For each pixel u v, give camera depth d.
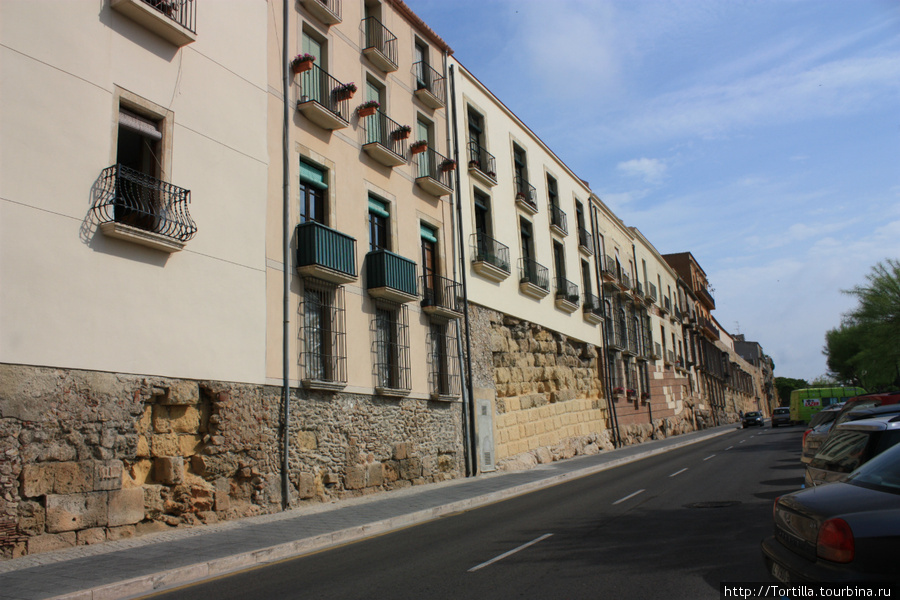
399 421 16.16
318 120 14.70
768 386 120.56
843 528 4.16
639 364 38.12
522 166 26.33
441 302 18.86
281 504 12.23
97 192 9.76
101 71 10.09
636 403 35.97
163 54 11.20
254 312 12.38
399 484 15.71
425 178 18.55
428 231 19.23
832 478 7.38
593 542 8.08
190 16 11.81
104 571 7.33
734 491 12.17
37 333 8.72
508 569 6.84
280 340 12.91
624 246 39.38
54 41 9.46
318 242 13.77
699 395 54.53
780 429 40.84
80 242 9.43
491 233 22.53
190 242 11.23
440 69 20.94
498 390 21.44
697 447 28.28
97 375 9.41
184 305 10.95
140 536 9.59
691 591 5.61
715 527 8.62
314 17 15.34
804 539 4.55
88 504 9.02
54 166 9.22
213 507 10.95
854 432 7.49
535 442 23.34
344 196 15.46
